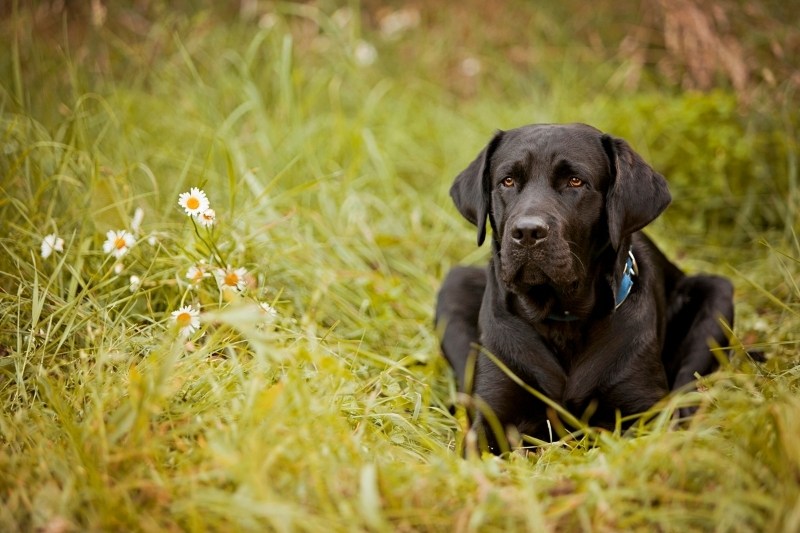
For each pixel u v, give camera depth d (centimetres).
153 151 644
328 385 384
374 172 721
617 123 745
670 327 520
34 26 771
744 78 746
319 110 805
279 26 842
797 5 796
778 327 516
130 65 788
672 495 302
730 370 395
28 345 421
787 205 668
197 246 497
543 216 411
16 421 357
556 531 309
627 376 439
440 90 884
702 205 700
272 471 313
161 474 321
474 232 678
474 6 977
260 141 673
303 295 536
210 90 738
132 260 503
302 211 599
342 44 826
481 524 300
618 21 970
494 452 445
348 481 313
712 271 638
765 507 301
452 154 767
